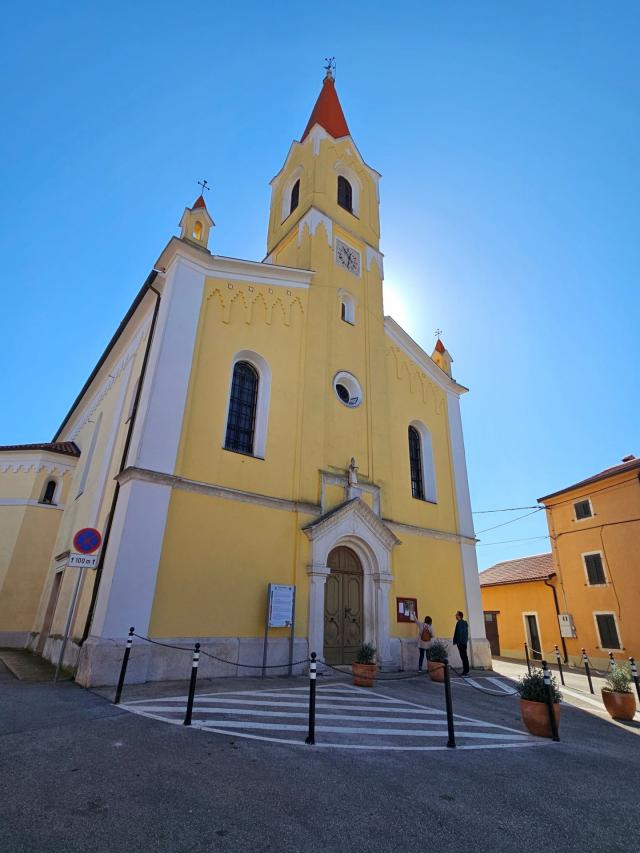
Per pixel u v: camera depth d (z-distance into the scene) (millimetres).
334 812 4207
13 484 19438
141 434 10797
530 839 3982
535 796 4934
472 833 4016
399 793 4734
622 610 21969
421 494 17875
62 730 5977
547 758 6301
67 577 14094
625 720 9352
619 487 23109
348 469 14742
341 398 16062
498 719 8430
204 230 14094
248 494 12094
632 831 4250
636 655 21000
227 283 13992
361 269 18891
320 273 16859
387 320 18781
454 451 19375
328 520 13141
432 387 19938
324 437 14570
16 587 17984
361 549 14211
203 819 3908
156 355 11719
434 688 11211
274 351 14445
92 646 8969
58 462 19969
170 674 9617
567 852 3801
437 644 12594
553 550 25734
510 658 27188
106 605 9273
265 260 20297
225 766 5082
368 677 10633
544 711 7492
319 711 7938
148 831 3658
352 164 21094
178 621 10078
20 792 4172
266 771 5031
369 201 21234
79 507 15719
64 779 4496
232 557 11344
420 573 15781
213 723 6668
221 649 10445
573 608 24203
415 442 18688
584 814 4566
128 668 9094
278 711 7688
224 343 13281
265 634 11234
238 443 13078
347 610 13484
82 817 3807
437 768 5559
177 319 12359
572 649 23750
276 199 21703
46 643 14125
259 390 13938
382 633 13648
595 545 23703
